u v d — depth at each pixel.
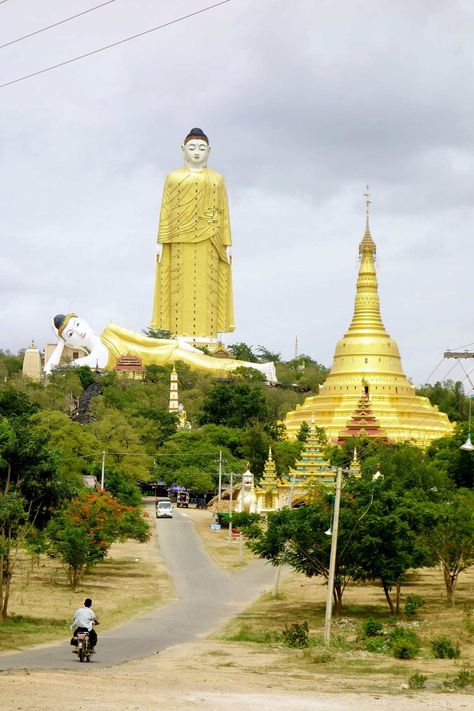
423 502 86.69
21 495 72.94
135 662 51.59
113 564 111.75
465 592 93.38
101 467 144.62
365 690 45.25
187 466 191.75
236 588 94.88
